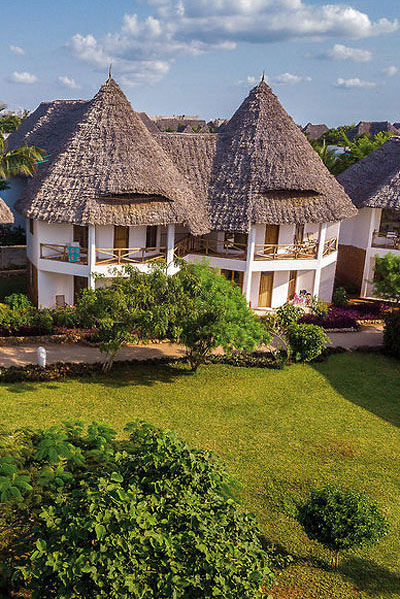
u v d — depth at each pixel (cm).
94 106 2892
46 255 2911
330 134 10262
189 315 2091
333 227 3519
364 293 3759
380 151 3894
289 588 1118
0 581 854
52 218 2616
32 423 1703
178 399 2053
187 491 773
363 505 1091
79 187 2666
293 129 3222
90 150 2766
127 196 2748
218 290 2333
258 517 1360
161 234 3130
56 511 716
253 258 3067
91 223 2573
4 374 2089
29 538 737
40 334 2583
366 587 1158
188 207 2872
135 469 817
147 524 694
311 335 2516
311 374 2448
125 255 2820
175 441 859
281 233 3216
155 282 2116
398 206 3281
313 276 3284
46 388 2041
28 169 2870
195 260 2906
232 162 3102
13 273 3803
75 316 2422
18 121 7662
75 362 2341
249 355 2586
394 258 3067
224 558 694
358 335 3058
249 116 3225
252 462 1625
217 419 1905
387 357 2748
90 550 660
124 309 2044
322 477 1581
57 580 663
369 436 1884
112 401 1972
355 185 3778
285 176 2995
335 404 2142
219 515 758
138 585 651
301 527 1339
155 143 2994
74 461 830
